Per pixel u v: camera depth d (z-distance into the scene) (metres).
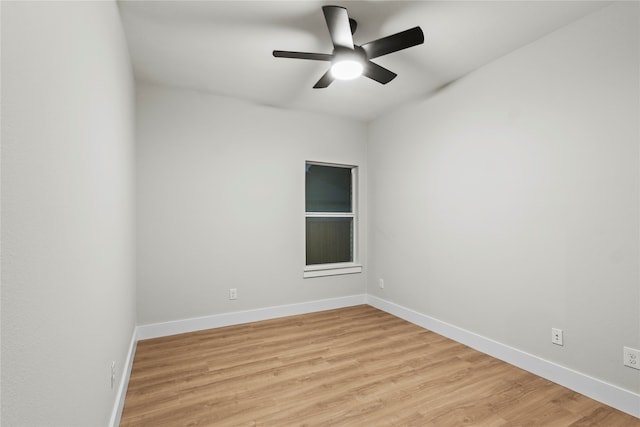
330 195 4.17
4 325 0.54
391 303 3.76
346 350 2.69
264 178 3.55
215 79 2.95
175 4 1.90
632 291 1.79
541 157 2.24
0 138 0.53
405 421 1.75
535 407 1.87
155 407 1.87
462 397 1.98
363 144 4.23
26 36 0.64
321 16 2.02
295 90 3.20
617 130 1.86
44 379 0.73
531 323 2.30
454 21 2.07
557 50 2.15
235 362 2.46
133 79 2.79
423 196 3.31
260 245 3.52
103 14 1.42
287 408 1.87
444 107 3.06
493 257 2.58
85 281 1.09
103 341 1.39
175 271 3.10
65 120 0.88
